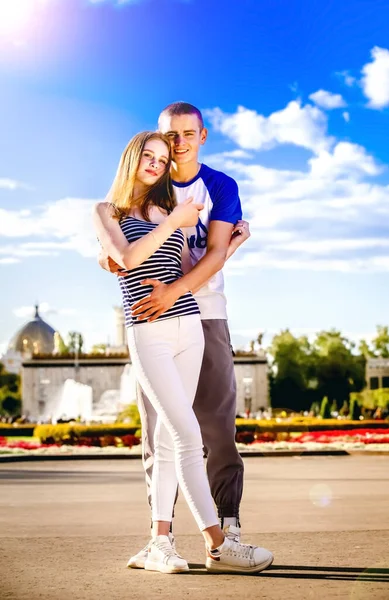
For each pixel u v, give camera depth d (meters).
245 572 4.09
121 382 93.25
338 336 102.31
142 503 8.90
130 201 4.38
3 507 8.45
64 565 4.47
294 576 4.04
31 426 46.56
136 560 4.35
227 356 4.79
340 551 4.86
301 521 6.81
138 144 4.40
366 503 8.50
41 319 152.00
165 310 4.16
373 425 41.28
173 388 4.11
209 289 4.80
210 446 4.76
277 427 34.50
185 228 4.89
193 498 4.12
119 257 4.18
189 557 4.75
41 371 103.56
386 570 4.19
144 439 4.55
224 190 4.91
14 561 4.62
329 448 22.97
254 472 14.61
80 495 10.07
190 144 4.86
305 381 101.12
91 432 29.27
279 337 103.00
